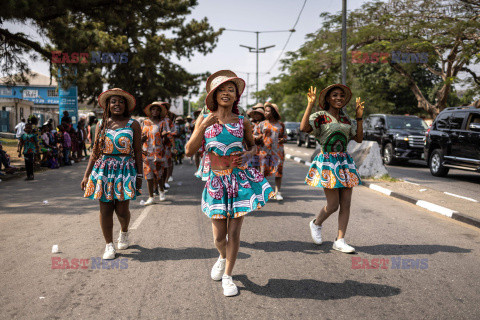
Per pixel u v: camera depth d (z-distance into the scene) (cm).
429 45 2084
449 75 2253
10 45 1439
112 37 1994
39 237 536
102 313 314
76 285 370
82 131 1858
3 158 1208
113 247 454
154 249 481
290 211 707
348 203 469
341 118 475
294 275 396
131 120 452
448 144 1183
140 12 1538
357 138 482
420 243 510
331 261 439
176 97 2975
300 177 1210
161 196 812
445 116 1238
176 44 2795
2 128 3153
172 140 810
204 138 360
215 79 345
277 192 816
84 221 633
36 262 434
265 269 414
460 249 484
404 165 1702
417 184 1009
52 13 1255
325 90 461
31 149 1142
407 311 318
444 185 1046
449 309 321
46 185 1049
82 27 1448
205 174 376
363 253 467
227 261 354
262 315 311
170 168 967
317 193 907
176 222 621
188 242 511
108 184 436
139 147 458
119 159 445
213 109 357
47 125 1502
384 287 366
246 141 379
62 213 695
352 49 2383
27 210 722
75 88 2216
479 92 2353
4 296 346
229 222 360
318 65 2378
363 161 1121
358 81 3288
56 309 321
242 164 356
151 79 2836
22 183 1087
